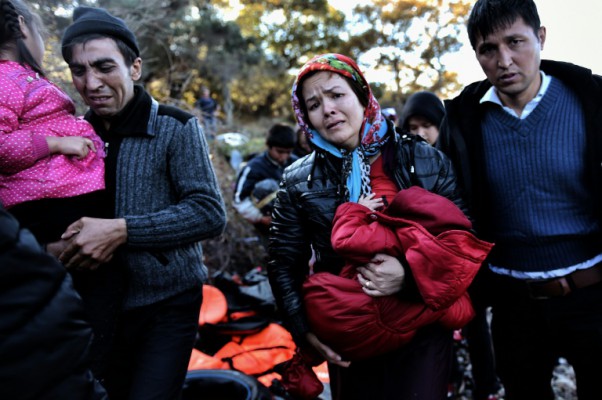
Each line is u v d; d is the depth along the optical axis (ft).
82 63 4.62
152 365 4.72
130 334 4.92
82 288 4.66
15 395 2.16
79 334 2.47
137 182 4.84
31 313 2.22
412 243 4.25
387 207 4.64
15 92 4.10
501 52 5.12
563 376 9.22
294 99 5.03
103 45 4.63
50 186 4.24
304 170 5.08
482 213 5.85
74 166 4.46
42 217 4.29
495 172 5.71
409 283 4.35
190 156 4.98
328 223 4.92
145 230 4.55
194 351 8.12
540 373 6.07
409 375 4.75
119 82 4.75
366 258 4.40
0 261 2.14
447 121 5.94
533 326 5.84
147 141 4.90
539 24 5.20
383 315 4.45
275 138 11.76
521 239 5.63
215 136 15.06
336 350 4.72
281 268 5.22
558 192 5.41
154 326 4.91
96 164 4.68
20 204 4.19
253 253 14.62
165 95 14.38
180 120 5.06
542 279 5.59
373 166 4.98
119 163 4.83
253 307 9.55
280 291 5.16
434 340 4.86
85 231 4.23
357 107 4.72
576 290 5.49
